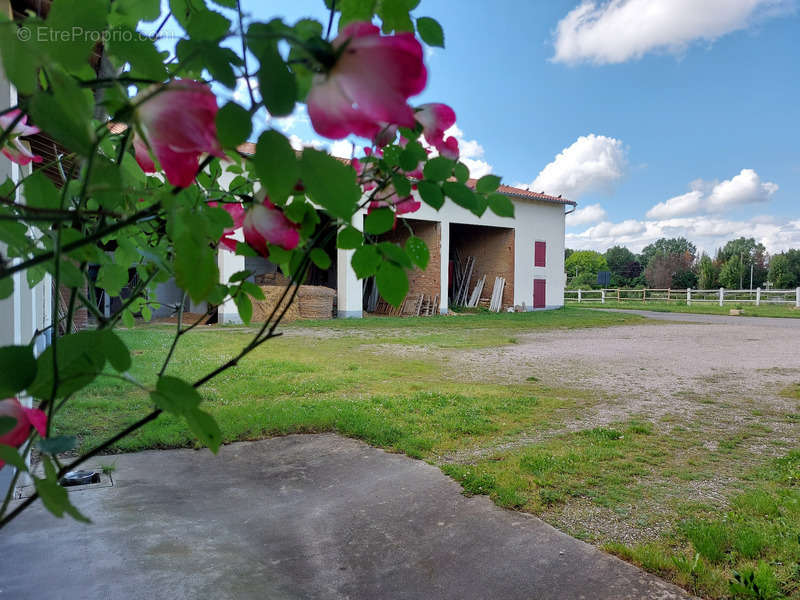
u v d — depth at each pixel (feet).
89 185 1.37
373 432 14.75
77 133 0.99
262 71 1.16
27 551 7.93
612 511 10.28
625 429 16.26
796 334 46.52
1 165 7.95
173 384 1.42
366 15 1.66
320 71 1.11
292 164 1.20
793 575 7.71
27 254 1.93
